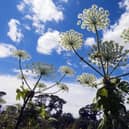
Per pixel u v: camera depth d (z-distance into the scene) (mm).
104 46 15086
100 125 15242
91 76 15570
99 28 16531
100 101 14992
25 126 16438
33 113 15984
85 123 51656
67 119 60562
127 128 14852
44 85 16594
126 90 14922
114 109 14773
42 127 17250
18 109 16453
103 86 15164
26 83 15961
